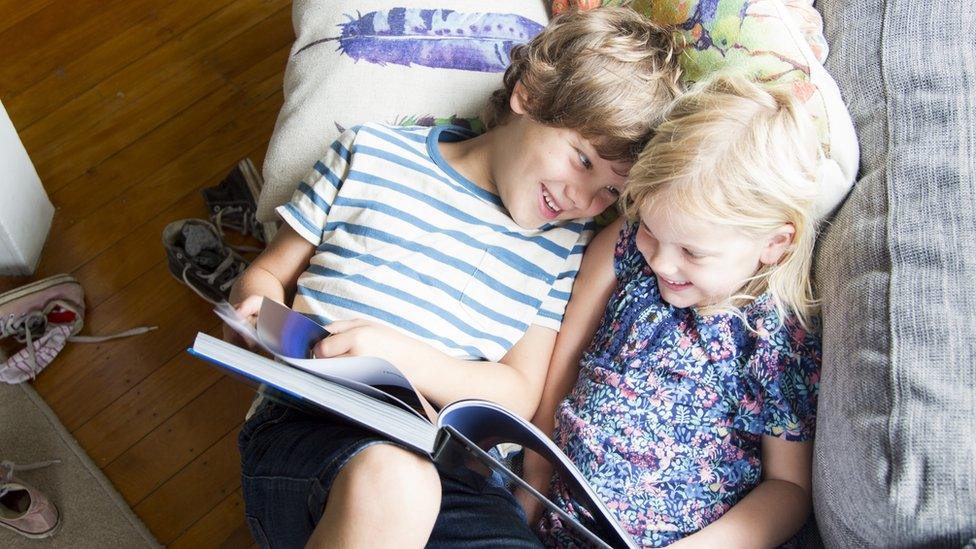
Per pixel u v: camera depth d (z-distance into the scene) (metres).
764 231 1.06
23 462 1.58
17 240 1.73
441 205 1.29
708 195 1.03
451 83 1.40
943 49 1.14
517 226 1.30
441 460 0.96
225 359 0.93
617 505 1.14
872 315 0.99
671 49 1.23
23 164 1.73
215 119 1.99
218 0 2.16
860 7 1.23
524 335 1.29
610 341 1.21
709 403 1.15
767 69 1.17
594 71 1.18
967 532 0.84
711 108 1.07
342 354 1.12
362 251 1.26
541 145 1.21
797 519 1.11
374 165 1.29
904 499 0.87
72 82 2.04
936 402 0.90
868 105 1.16
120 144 1.96
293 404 1.08
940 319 0.95
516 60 1.30
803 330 1.12
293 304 1.27
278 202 1.44
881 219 1.05
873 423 0.92
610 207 1.35
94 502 1.55
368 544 0.98
